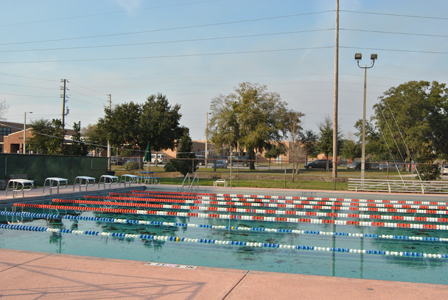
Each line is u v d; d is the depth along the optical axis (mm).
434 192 18969
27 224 9391
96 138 44281
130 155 44125
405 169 43219
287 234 9000
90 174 20672
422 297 3738
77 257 5109
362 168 20484
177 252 6855
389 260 6637
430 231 9719
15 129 62781
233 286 4027
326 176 26438
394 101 43688
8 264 4715
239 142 41219
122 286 3959
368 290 3945
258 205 14492
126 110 36844
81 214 11359
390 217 11781
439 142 46469
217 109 42406
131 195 16688
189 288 3936
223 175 27656
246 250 7172
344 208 13898
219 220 10961
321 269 5938
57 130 23812
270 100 41250
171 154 60875
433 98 45750
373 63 20797
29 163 16578
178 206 13398
